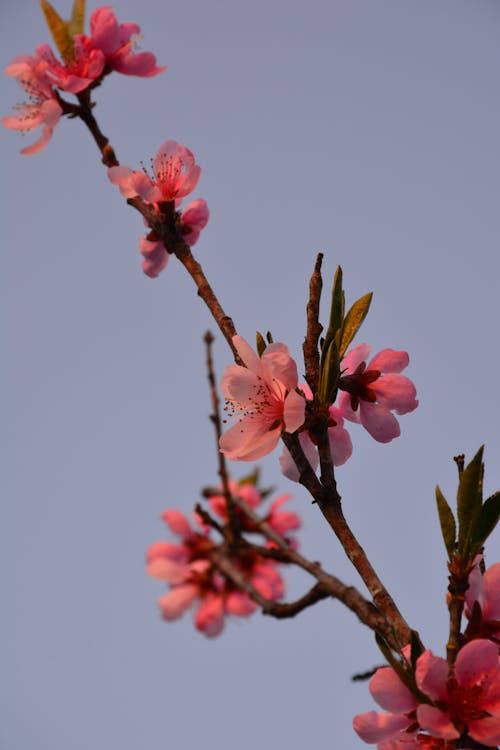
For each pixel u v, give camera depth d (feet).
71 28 3.16
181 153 3.19
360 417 3.05
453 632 2.72
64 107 3.15
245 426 2.92
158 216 3.10
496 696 2.70
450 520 2.76
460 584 2.73
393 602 2.73
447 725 2.68
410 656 2.70
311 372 2.87
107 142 3.14
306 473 2.82
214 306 2.99
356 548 2.77
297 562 2.70
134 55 3.17
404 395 3.04
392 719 2.73
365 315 2.91
